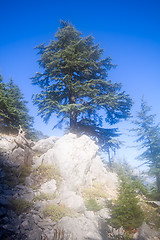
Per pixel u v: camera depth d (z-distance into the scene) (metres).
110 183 11.87
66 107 16.23
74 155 11.73
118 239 6.27
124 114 19.39
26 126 20.75
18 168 9.73
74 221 6.31
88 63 19.03
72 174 10.36
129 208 7.00
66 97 19.97
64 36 19.62
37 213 6.38
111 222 6.85
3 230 5.05
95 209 7.72
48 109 17.75
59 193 8.62
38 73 18.70
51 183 8.98
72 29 20.47
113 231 6.70
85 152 12.82
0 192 7.14
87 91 17.77
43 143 14.27
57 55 18.02
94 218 7.07
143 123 21.77
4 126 18.41
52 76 19.48
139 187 11.95
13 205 6.33
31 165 10.87
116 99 17.58
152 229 7.08
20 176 9.12
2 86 19.38
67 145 12.39
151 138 19.83
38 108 18.67
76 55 18.50
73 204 7.50
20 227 5.41
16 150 11.69
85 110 18.08
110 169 16.58
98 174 12.44
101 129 19.05
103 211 7.59
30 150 12.52
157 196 10.80
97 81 18.77
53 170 10.35
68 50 18.44
